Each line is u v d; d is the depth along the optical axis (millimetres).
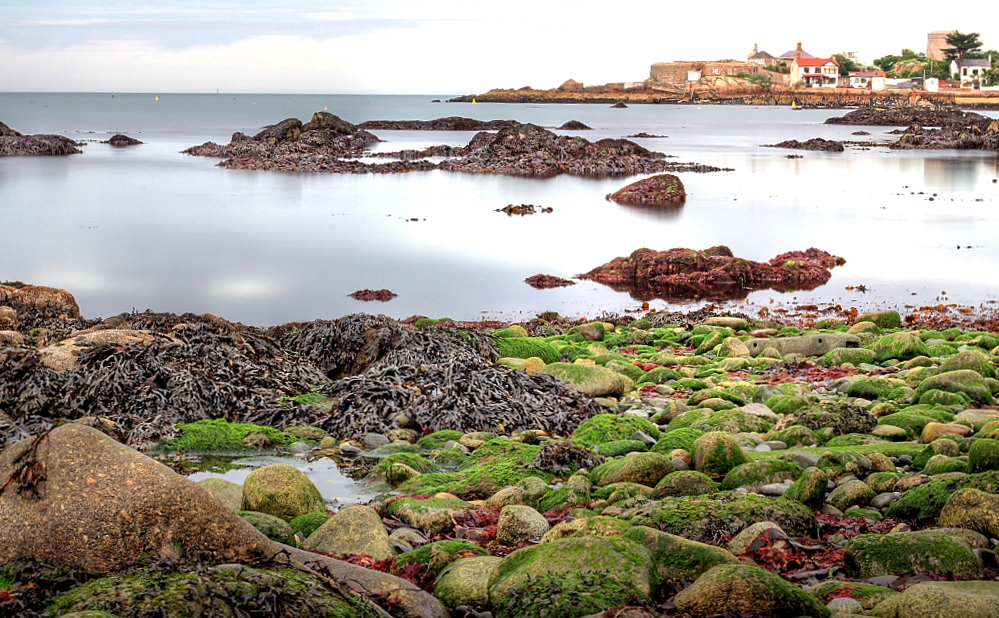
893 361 14195
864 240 30500
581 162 61562
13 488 4910
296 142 73625
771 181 51406
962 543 5652
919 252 28203
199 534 4945
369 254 27562
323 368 13852
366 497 8633
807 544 6258
